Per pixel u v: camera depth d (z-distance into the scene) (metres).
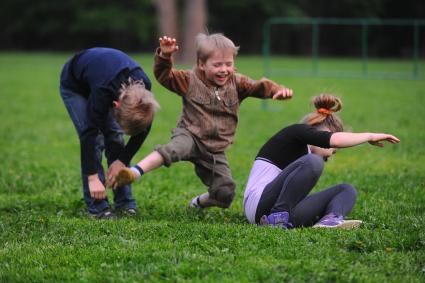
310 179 10.95
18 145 22.72
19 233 11.19
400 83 48.44
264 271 8.73
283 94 11.59
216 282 8.45
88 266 9.27
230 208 13.36
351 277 8.53
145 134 11.44
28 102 36.75
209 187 12.23
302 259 9.25
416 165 18.38
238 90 11.92
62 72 12.51
